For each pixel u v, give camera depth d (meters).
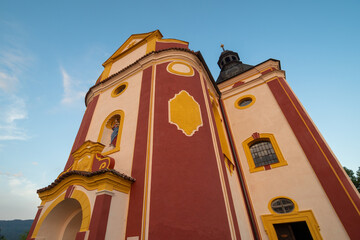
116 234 4.82
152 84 9.05
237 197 8.45
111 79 12.21
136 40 15.29
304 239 8.29
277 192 9.09
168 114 7.59
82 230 4.67
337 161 8.56
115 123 9.59
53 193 6.54
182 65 10.24
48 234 6.12
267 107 12.30
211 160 6.71
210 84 13.04
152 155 6.31
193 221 5.08
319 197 8.13
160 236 4.76
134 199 5.54
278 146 10.40
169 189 5.55
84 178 5.66
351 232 7.00
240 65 18.36
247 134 11.89
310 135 9.80
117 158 7.22
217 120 11.95
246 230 7.76
